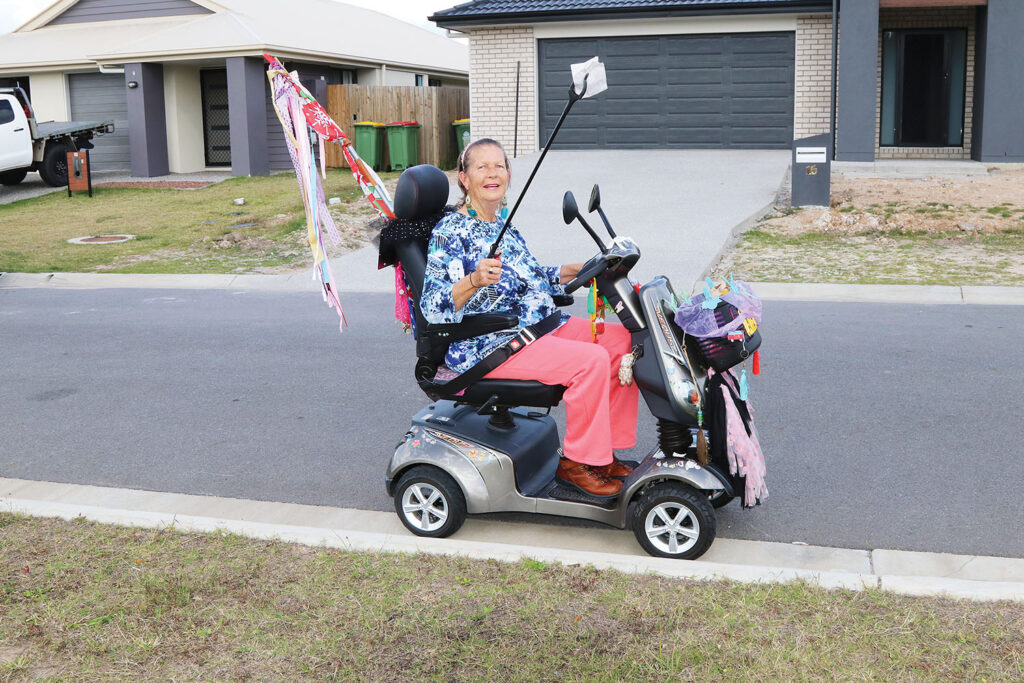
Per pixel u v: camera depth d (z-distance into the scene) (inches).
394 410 258.1
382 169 863.1
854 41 677.9
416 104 867.4
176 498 198.5
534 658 121.8
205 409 261.9
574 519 181.9
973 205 555.8
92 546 159.6
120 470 216.4
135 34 998.4
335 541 160.2
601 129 805.9
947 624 126.3
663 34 776.9
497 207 169.6
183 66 944.3
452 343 167.0
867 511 183.5
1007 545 167.2
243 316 389.1
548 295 171.5
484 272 150.3
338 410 258.5
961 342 308.7
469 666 120.8
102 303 425.1
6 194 812.6
